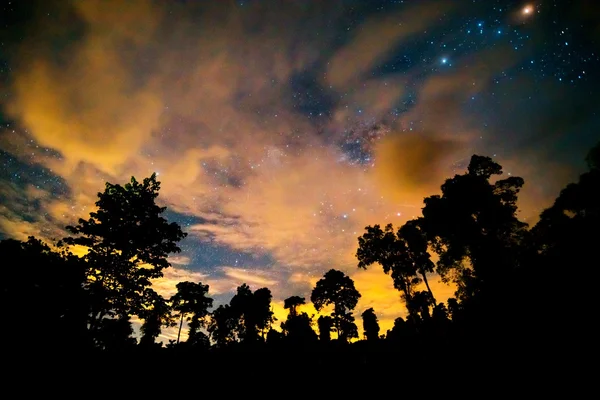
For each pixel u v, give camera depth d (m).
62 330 13.19
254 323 36.56
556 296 13.13
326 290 37.31
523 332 12.59
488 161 24.86
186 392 15.12
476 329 15.60
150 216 19.98
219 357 21.81
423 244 31.39
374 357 20.97
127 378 14.27
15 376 10.59
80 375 12.32
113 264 18.58
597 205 15.83
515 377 10.51
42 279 13.42
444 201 25.27
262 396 15.52
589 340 10.34
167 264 20.08
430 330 21.56
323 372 19.00
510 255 21.38
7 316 11.80
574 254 14.52
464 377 12.29
